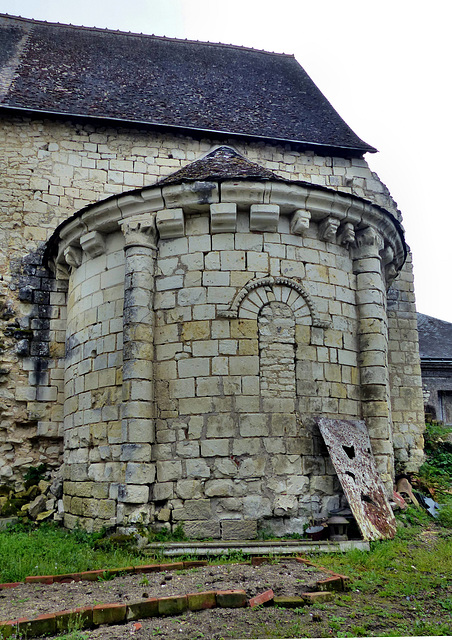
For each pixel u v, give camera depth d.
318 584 5.55
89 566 6.54
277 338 8.41
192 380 8.17
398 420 12.82
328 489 8.16
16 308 11.39
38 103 12.38
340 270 9.23
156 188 8.50
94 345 9.13
